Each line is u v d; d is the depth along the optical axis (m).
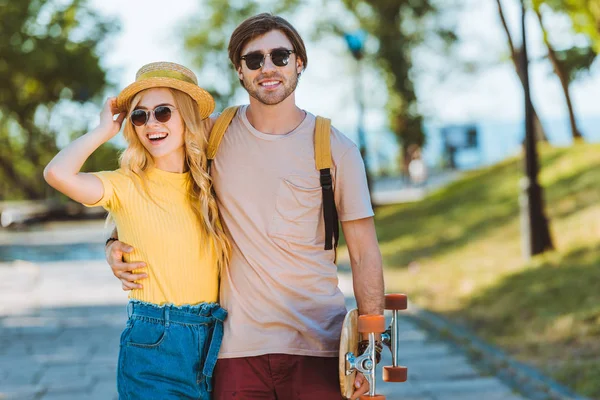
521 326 9.37
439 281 12.94
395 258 16.05
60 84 43.53
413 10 31.81
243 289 3.74
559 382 7.38
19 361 9.31
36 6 41.03
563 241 12.20
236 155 3.79
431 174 40.97
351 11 32.53
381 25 31.91
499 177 19.70
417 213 20.17
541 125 22.75
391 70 32.22
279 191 3.73
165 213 3.72
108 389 7.95
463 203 18.84
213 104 3.89
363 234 3.84
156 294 3.69
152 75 3.74
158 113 3.71
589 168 15.59
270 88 3.71
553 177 15.96
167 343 3.63
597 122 40.28
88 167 38.09
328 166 3.76
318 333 3.73
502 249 13.71
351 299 13.13
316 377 3.74
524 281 11.03
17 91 43.00
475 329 9.98
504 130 40.38
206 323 3.75
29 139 47.62
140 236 3.70
